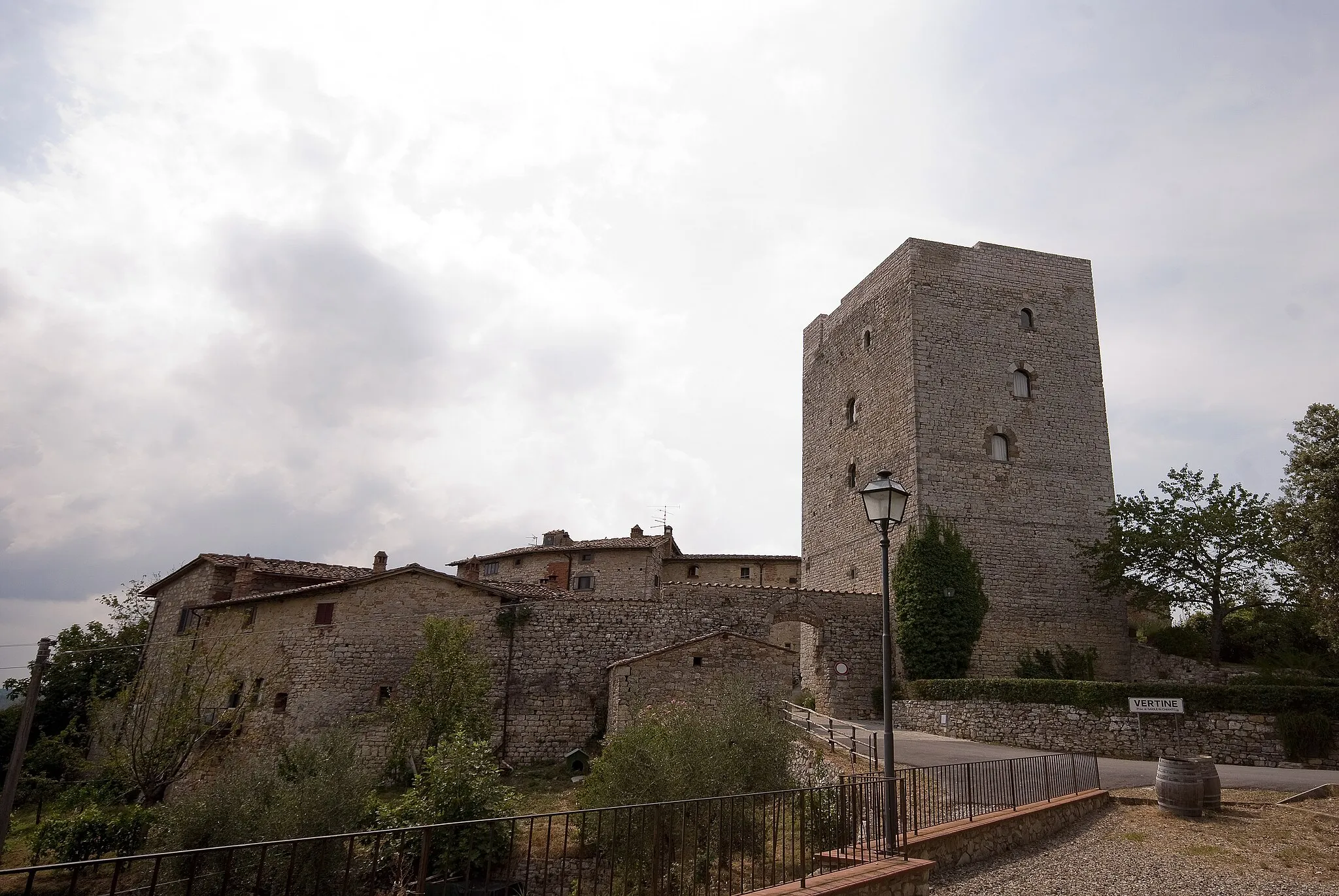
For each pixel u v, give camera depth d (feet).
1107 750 78.84
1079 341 121.90
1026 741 83.41
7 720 133.28
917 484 109.19
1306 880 40.88
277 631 104.58
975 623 103.81
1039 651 105.81
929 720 94.32
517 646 99.14
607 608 101.14
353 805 58.29
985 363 116.78
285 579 123.44
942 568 105.09
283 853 49.62
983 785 49.80
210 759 92.89
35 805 101.24
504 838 51.34
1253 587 100.32
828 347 139.64
